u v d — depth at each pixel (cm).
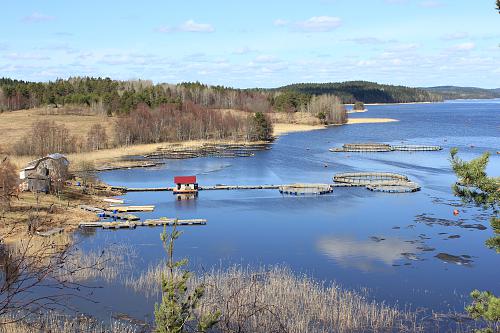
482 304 1856
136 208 7756
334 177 10406
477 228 6512
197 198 8744
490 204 1938
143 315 3744
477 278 4766
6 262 1269
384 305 4084
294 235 6338
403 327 3631
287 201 8406
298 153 14638
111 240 6028
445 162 12494
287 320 3597
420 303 4150
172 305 1617
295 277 4703
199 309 3064
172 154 14525
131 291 4206
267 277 4569
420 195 8688
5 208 5147
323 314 3741
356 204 8088
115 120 19188
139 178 10731
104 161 12950
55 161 8138
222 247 5819
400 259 5338
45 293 3869
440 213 7375
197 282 4194
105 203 8206
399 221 6956
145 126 17025
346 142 17162
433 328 3628
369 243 5941
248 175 11069
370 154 14238
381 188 9144
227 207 7994
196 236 6306
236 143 17200
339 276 4828
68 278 4319
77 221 6769
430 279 4738
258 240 6125
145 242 5972
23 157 12294
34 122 18688
